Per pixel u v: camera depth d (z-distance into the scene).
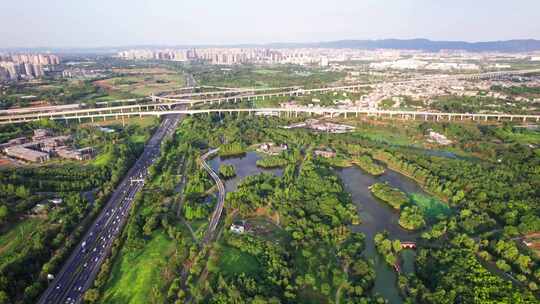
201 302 181.38
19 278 197.75
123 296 189.12
